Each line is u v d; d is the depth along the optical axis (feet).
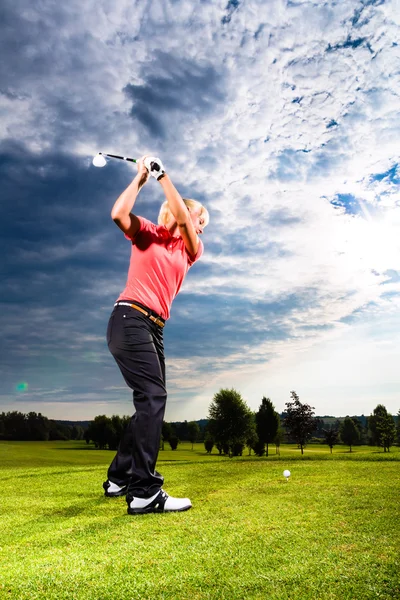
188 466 19.92
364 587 4.64
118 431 223.92
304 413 125.39
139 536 7.19
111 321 10.39
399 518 7.61
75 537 7.37
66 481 15.58
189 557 5.92
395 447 212.23
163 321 10.55
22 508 10.34
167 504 9.11
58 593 4.83
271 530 7.11
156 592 4.78
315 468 16.72
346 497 9.79
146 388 9.76
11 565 5.92
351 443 232.94
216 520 8.05
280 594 4.59
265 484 12.46
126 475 11.75
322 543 6.27
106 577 5.27
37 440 326.65
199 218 11.46
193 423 326.44
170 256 10.48
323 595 4.50
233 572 5.28
